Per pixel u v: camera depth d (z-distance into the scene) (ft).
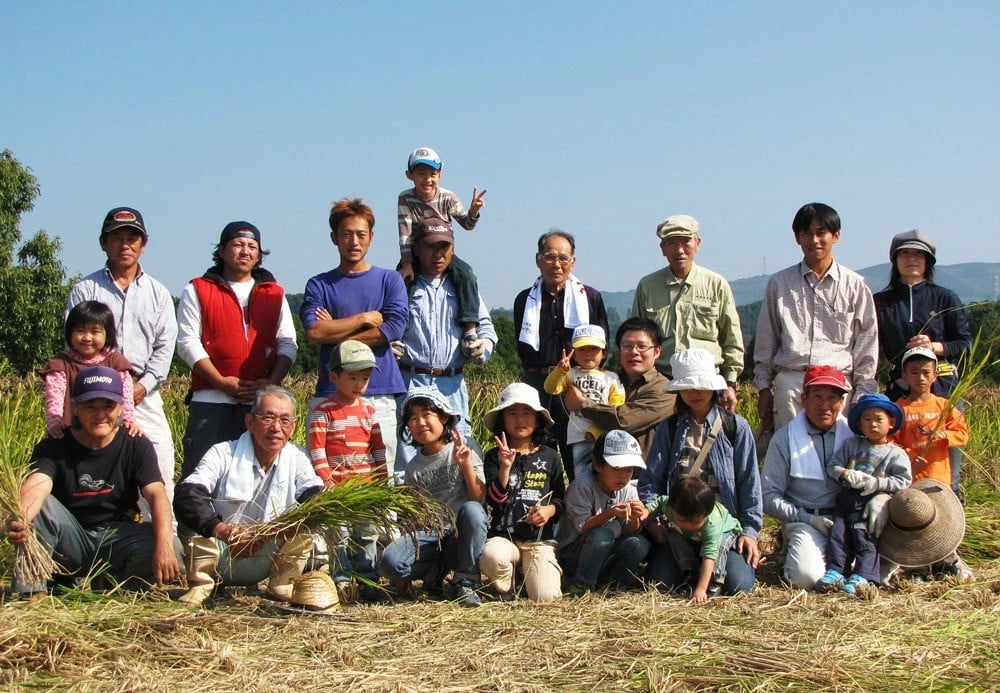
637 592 20.16
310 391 35.32
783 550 22.70
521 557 20.06
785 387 24.86
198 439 22.48
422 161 28.25
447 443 20.89
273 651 15.83
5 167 122.11
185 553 19.11
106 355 20.31
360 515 18.24
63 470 18.72
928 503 20.83
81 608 16.94
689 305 25.52
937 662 15.31
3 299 117.19
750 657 15.26
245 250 22.94
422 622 17.62
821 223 24.25
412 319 24.44
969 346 24.71
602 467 20.47
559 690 14.30
